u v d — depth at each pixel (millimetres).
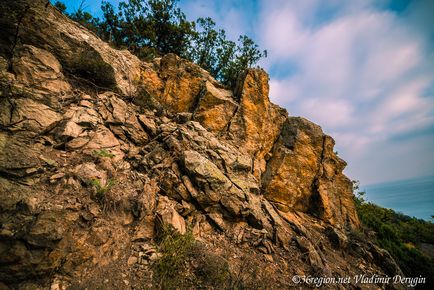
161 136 9406
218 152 10172
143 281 4965
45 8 8586
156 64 14023
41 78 7258
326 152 14555
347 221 13227
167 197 7465
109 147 7742
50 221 4465
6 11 7371
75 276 4422
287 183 12523
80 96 8414
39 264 4051
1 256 3775
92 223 5195
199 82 14266
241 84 14773
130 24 21984
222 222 8180
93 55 9148
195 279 5508
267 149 14141
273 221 9578
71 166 6082
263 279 6445
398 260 13961
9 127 5547
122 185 6621
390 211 27562
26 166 5059
